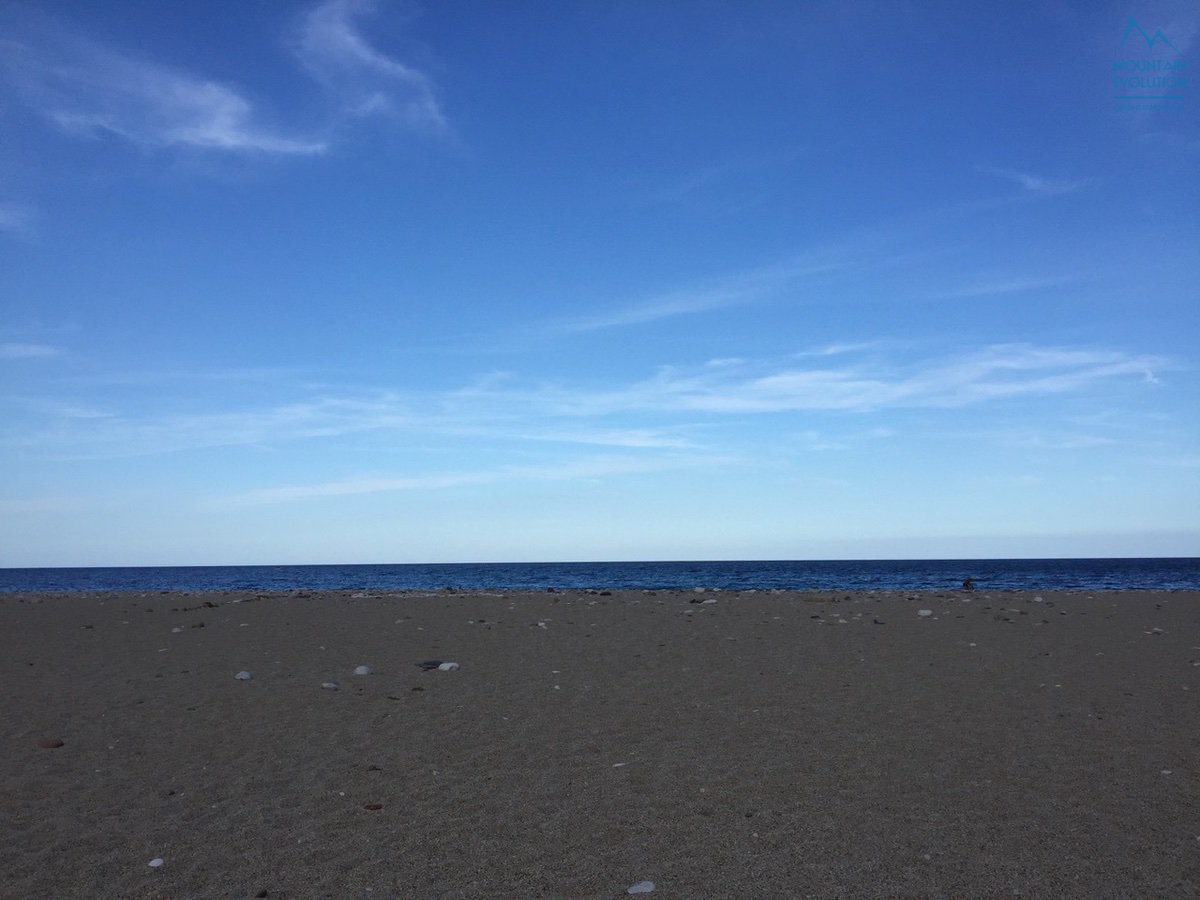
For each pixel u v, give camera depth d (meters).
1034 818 6.71
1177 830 6.45
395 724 9.96
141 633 19.56
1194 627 19.33
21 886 5.57
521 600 29.58
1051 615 22.30
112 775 8.02
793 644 16.59
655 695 11.59
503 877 5.69
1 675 13.65
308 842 6.32
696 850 6.12
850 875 5.68
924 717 10.16
